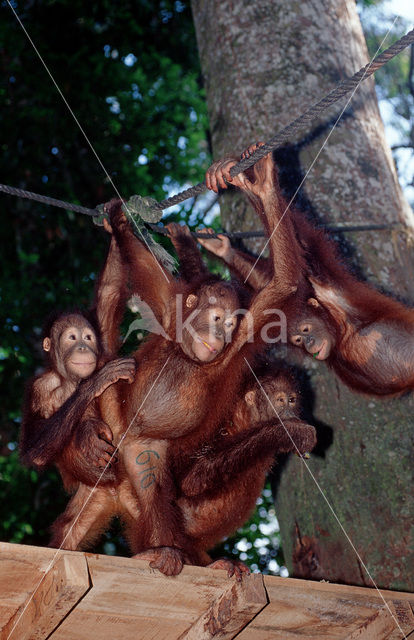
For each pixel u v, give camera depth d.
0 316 8.52
